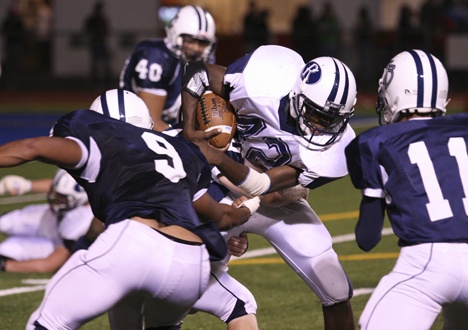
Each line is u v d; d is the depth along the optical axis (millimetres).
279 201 9680
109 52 42125
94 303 7609
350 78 8859
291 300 12648
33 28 43656
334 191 20984
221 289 9133
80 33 43250
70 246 13883
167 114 14484
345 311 10078
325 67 8836
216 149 8977
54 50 44438
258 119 9344
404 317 7805
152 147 8172
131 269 7633
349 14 46969
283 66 9406
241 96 9367
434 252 7938
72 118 8094
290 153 9242
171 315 8273
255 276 13922
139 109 9320
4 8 45594
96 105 9297
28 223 14711
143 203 7902
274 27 55188
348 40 42406
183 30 13891
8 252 14359
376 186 8305
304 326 11492
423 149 8258
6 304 12516
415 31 40000
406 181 8156
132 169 7977
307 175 9250
